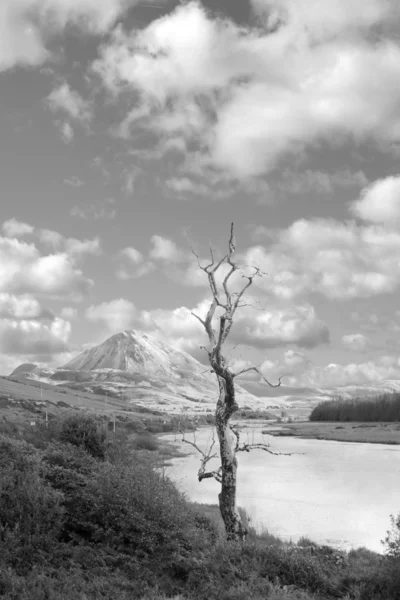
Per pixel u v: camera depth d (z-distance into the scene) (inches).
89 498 671.1
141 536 637.9
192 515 836.6
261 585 551.2
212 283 850.1
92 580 526.9
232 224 860.0
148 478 776.9
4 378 6761.8
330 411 7549.2
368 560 788.6
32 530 578.9
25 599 454.3
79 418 1193.4
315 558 670.5
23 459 717.3
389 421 6466.5
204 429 5354.3
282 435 4825.3
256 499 1611.7
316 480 2052.2
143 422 5078.7
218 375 826.2
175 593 542.6
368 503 1550.2
